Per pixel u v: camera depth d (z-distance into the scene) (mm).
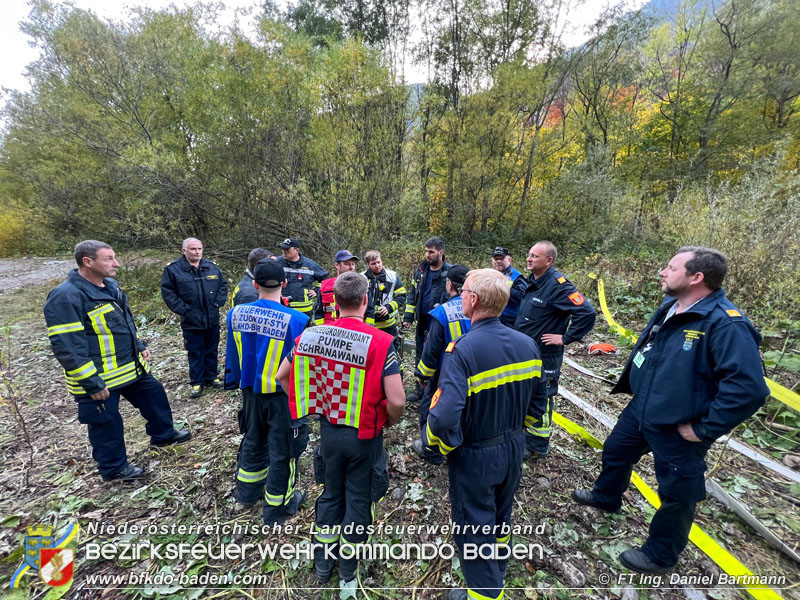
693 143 13289
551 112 15969
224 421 3512
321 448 1931
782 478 2680
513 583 1962
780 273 4785
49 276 10008
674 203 7285
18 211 12648
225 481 2705
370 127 7195
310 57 7805
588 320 2605
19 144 12047
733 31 11805
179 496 2566
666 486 1857
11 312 7016
